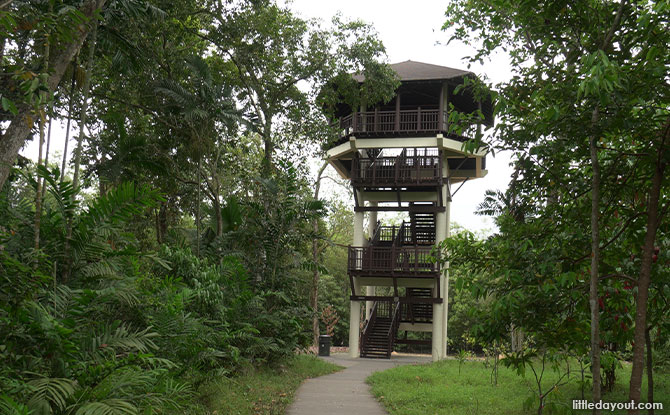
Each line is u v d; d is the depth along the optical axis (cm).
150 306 737
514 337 1311
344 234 3694
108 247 666
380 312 2491
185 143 1424
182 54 1513
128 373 530
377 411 840
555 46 556
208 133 1338
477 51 770
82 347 550
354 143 2009
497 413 812
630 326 580
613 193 577
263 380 1077
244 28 1515
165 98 1420
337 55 1667
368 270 2038
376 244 2238
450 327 3200
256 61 1580
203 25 1612
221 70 1681
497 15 654
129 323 710
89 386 507
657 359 1048
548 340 618
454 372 1330
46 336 496
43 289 552
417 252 2000
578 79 502
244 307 1169
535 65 593
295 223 1404
